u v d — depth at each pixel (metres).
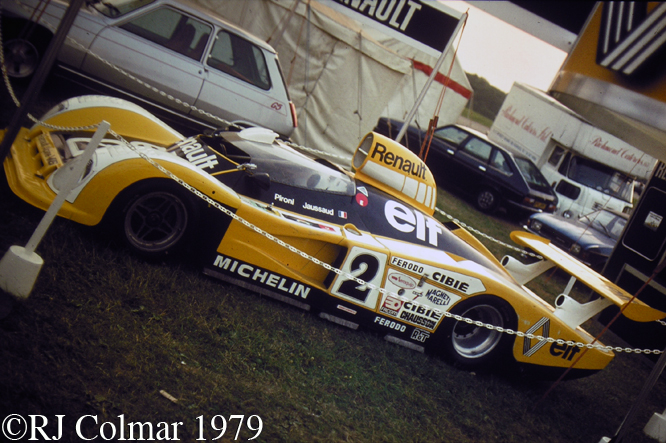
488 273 4.54
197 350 3.20
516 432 4.02
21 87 6.50
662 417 4.97
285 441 2.80
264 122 7.57
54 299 3.03
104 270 3.47
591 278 4.60
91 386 2.57
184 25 7.00
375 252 4.17
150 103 6.99
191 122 7.25
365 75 9.78
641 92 1.81
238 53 7.33
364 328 4.51
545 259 5.28
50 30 6.39
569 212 14.62
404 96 14.11
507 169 13.07
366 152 4.87
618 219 11.41
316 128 10.08
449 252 4.62
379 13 6.08
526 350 4.57
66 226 3.72
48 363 2.57
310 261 4.21
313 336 3.97
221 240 3.88
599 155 14.81
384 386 3.79
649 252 7.38
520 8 4.33
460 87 14.45
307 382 3.41
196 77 7.05
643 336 7.21
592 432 4.55
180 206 3.74
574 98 2.05
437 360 4.53
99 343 2.86
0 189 3.90
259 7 9.52
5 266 2.84
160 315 3.33
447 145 13.58
